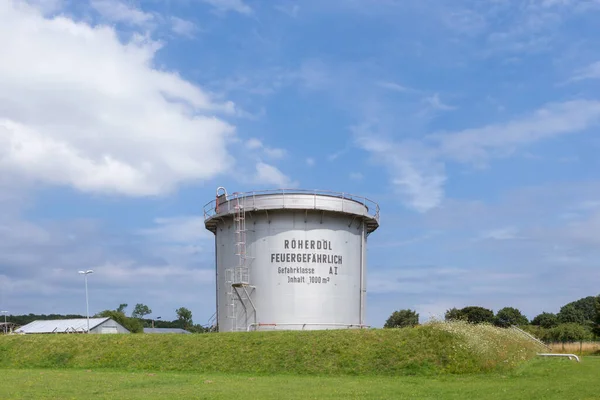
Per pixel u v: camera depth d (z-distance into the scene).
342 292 42.56
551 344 57.75
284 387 24.05
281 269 41.59
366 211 45.31
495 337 32.12
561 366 28.33
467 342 29.92
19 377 28.42
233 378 27.78
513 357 29.98
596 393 20.06
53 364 34.94
